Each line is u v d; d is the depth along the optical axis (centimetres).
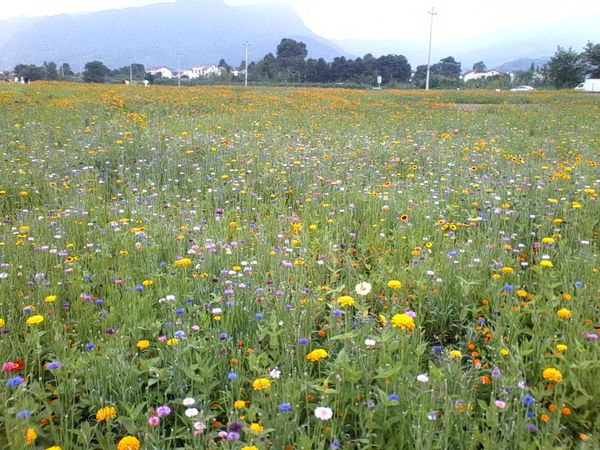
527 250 502
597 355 290
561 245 461
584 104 2616
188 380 290
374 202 615
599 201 599
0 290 376
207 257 437
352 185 700
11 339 320
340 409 261
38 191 671
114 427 266
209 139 994
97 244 490
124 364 287
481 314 371
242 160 835
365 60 10619
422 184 704
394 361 293
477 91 4281
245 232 521
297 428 238
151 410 253
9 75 9469
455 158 891
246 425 232
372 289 409
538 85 6394
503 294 375
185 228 520
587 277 400
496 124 1566
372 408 254
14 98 1811
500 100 2995
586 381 275
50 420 248
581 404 259
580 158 912
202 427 225
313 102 2267
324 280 437
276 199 653
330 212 591
